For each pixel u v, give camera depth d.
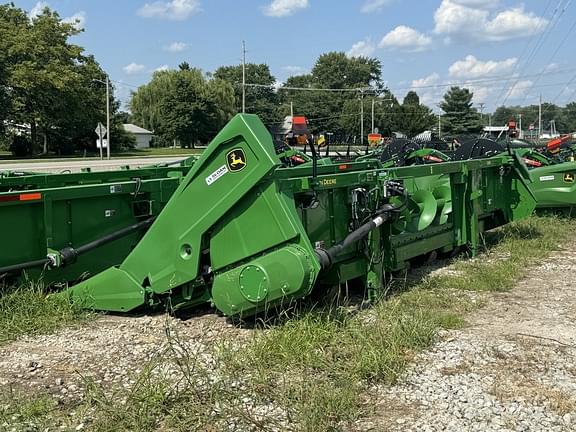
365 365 4.38
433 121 91.00
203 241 5.21
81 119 55.09
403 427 3.68
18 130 58.16
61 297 5.84
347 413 3.79
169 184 7.13
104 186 6.52
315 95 96.75
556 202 11.76
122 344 5.05
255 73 111.88
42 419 3.74
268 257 4.82
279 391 4.07
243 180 4.88
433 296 6.46
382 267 6.42
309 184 5.29
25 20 52.81
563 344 5.04
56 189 6.14
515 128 12.52
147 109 83.88
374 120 85.06
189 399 3.89
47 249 6.14
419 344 4.95
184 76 77.25
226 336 5.12
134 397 3.84
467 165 8.16
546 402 3.98
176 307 5.58
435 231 7.83
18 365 4.66
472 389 4.17
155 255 5.49
